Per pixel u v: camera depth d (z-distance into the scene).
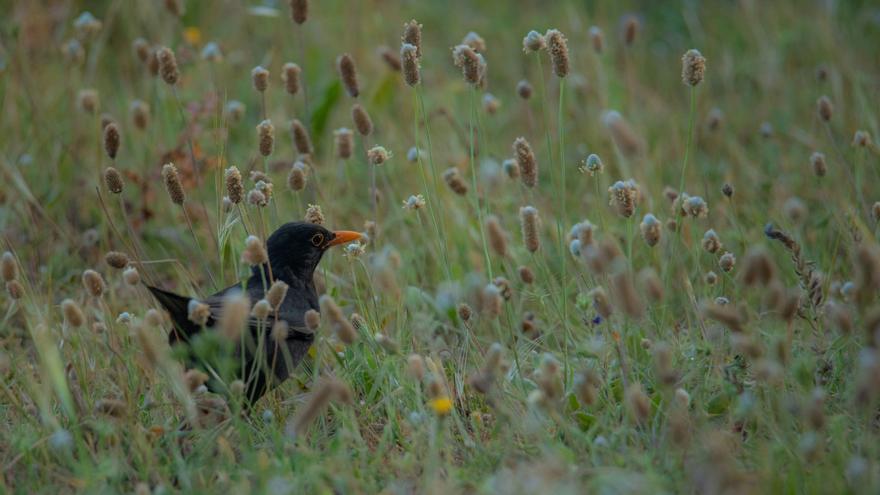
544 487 6.97
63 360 9.73
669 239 11.50
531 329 10.57
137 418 8.82
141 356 9.15
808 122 15.41
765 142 14.83
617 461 7.79
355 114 10.75
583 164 13.77
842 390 8.80
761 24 18.36
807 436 7.45
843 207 11.25
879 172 12.60
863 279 7.71
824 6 17.62
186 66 15.39
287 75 11.41
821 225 11.91
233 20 17.08
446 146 14.70
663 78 17.67
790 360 8.64
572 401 9.02
